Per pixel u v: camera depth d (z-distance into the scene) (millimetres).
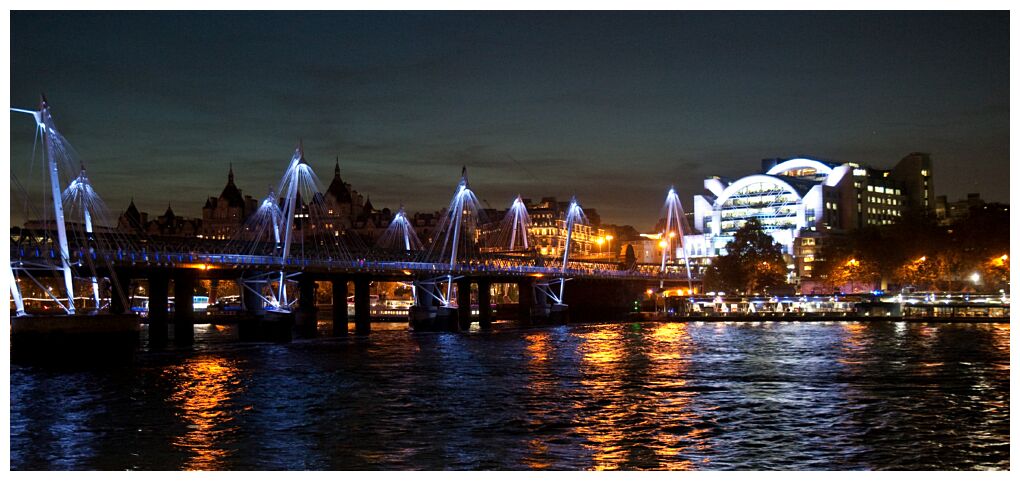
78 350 98312
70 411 72688
